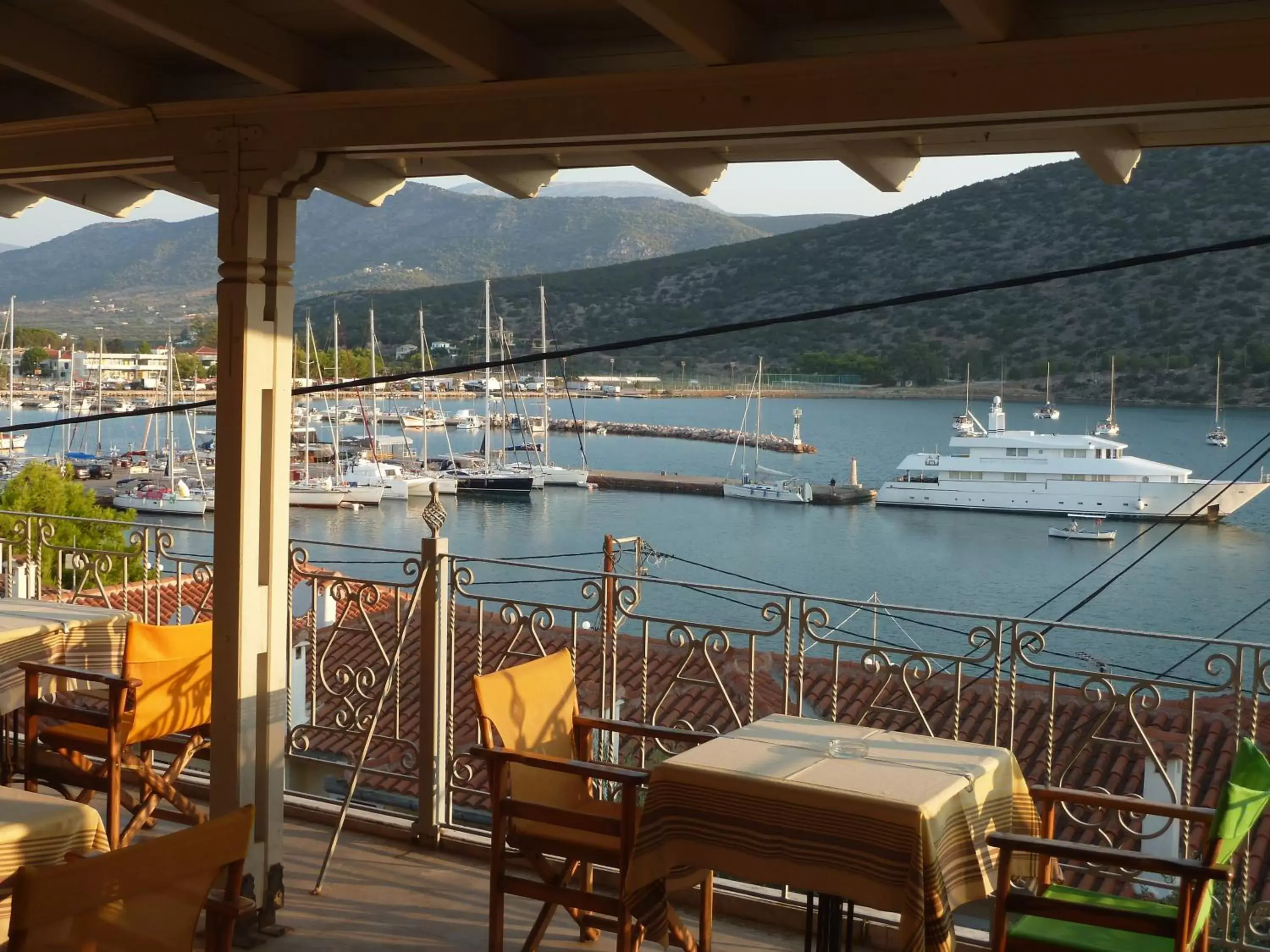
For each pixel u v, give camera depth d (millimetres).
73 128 4250
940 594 56250
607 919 3824
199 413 80375
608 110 3496
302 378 83250
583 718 4125
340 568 59875
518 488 80625
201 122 4039
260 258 4062
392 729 8047
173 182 4938
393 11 3154
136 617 5148
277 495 4211
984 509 72625
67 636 4859
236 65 3615
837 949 3361
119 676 4883
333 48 3945
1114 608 52875
